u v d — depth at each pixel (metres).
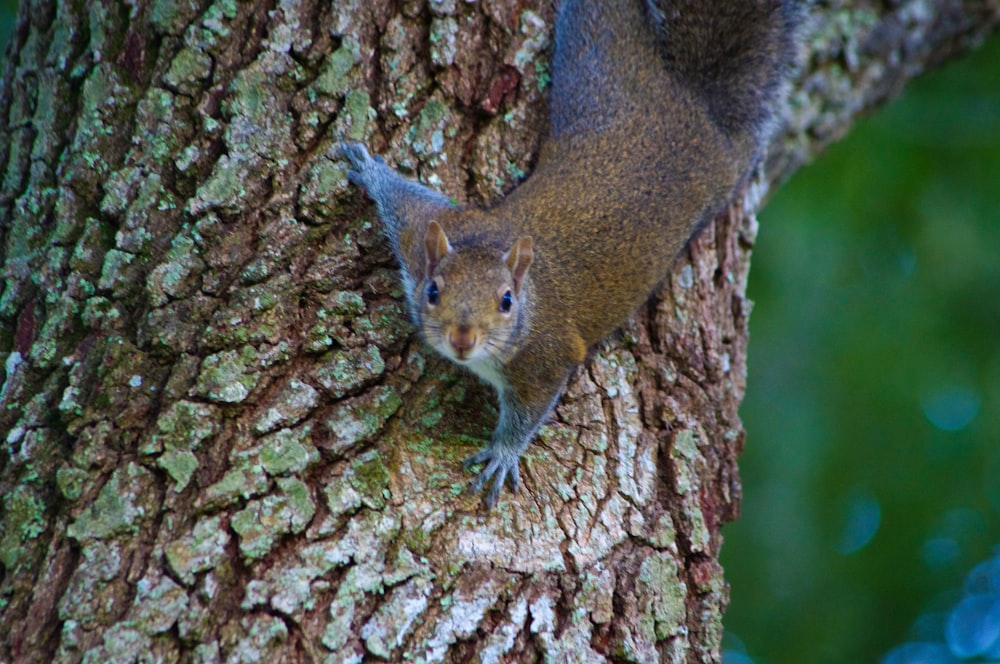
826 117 12.42
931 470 13.66
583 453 7.98
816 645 13.21
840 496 13.68
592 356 8.83
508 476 7.57
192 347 7.37
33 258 7.87
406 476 7.29
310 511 6.88
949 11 13.07
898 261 13.90
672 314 9.25
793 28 11.75
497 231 8.74
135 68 8.16
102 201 7.82
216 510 6.78
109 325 7.48
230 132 7.93
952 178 13.94
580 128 9.75
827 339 13.40
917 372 13.52
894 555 14.02
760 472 13.09
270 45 8.16
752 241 10.53
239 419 7.18
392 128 8.50
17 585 6.66
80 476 6.93
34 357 7.45
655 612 7.38
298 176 8.04
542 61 9.23
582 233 9.16
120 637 6.32
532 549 7.15
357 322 7.77
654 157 9.80
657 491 8.03
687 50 10.61
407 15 8.58
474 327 7.88
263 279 7.66
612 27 10.29
